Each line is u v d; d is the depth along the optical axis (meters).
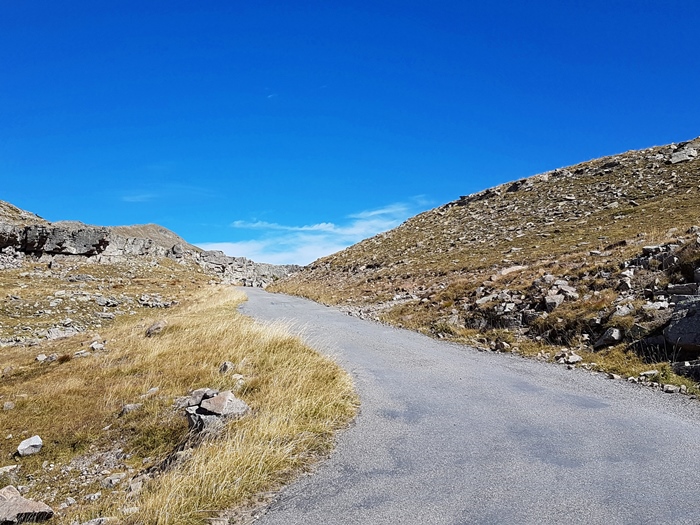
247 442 6.96
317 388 9.79
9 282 42.22
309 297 42.31
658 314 12.12
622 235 28.50
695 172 42.06
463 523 4.88
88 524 5.41
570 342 13.45
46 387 13.34
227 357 13.71
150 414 10.55
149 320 25.97
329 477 6.19
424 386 10.65
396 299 27.95
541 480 5.77
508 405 8.98
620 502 5.14
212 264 93.06
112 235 71.69
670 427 7.39
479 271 29.30
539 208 49.50
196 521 5.14
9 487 7.16
